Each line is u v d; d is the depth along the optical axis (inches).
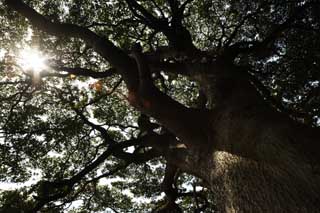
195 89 492.1
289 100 407.5
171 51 306.5
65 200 366.6
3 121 412.2
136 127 410.9
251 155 154.6
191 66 262.2
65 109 440.8
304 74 381.7
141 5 413.7
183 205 441.1
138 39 425.1
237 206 134.5
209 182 177.9
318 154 136.9
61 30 292.0
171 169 296.0
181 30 342.6
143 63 215.3
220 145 177.5
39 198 275.6
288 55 390.6
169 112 202.8
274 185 129.5
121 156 309.4
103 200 467.8
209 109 209.6
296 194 119.9
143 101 212.1
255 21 390.9
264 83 420.2
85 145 427.2
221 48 310.3
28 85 391.2
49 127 413.4
